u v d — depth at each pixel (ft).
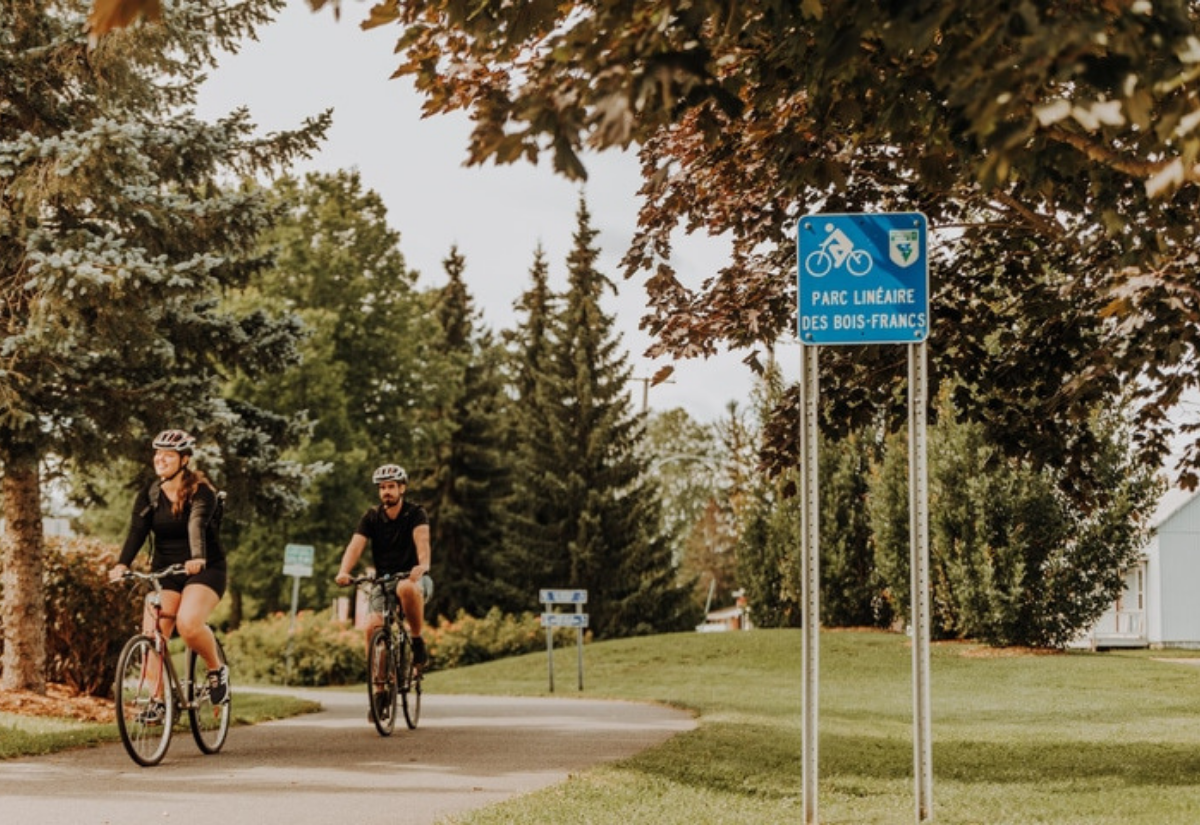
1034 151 18.22
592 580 170.50
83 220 50.03
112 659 54.60
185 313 53.16
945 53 16.06
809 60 20.57
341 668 103.81
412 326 154.51
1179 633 146.41
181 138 53.01
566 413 177.58
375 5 19.36
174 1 51.42
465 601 186.29
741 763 31.35
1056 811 25.04
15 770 28.66
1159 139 14.99
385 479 36.47
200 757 31.45
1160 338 29.58
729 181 34.65
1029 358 38.81
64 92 51.62
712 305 38.22
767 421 42.09
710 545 305.53
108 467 53.31
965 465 93.35
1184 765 33.88
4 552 51.80
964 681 77.92
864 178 35.91
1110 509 89.45
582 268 181.88
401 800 24.76
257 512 56.65
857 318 22.44
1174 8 13.82
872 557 111.86
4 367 47.06
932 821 22.88
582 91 15.21
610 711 52.65
